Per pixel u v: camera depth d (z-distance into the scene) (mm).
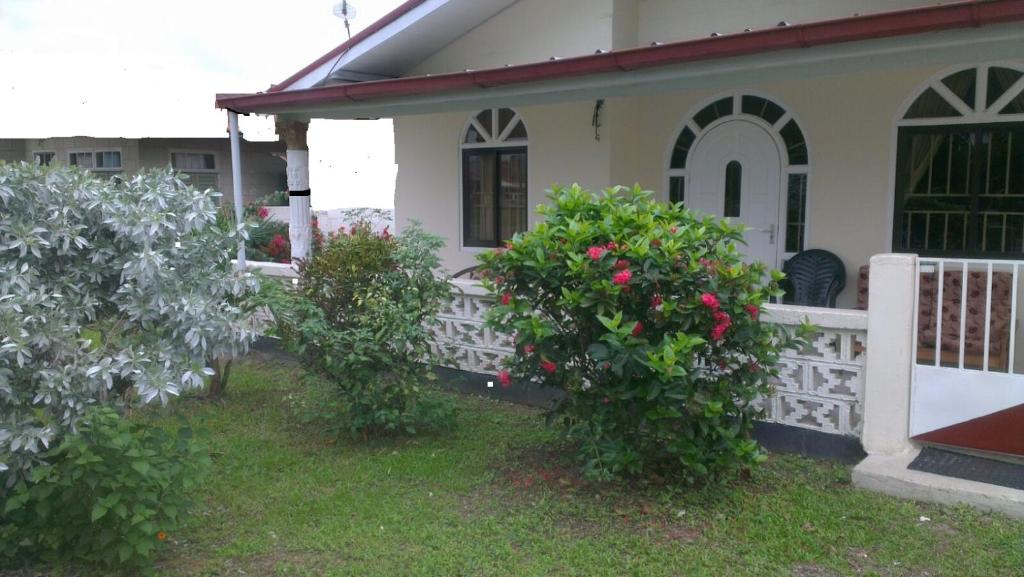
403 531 4680
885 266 5145
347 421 6289
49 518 4168
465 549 4430
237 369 8820
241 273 5191
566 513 4836
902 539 4379
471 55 10352
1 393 4055
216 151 18438
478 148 11000
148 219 4617
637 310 4879
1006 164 7617
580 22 9359
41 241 4348
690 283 4703
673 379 4547
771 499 4934
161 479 4078
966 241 7895
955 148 7871
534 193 10383
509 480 5395
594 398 5020
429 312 6305
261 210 14172
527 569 4191
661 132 9781
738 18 8984
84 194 4695
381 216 15789
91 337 5000
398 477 5555
